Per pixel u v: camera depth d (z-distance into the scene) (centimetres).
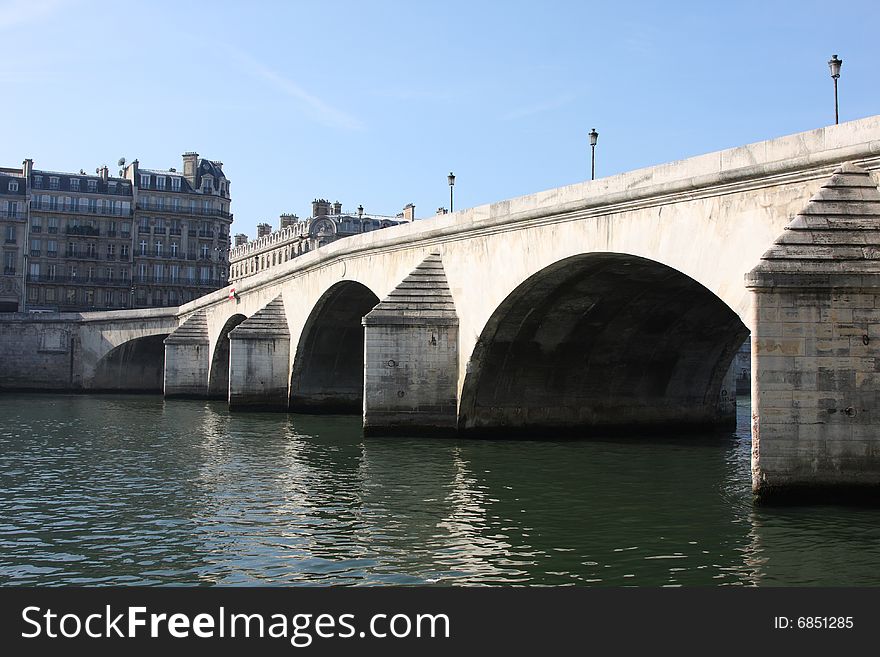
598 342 3609
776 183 2242
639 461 2966
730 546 1745
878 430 1912
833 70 2283
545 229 3064
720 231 2402
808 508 1920
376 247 4166
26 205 10925
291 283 5281
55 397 7250
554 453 3155
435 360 3566
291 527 1983
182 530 1962
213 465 2933
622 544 1798
